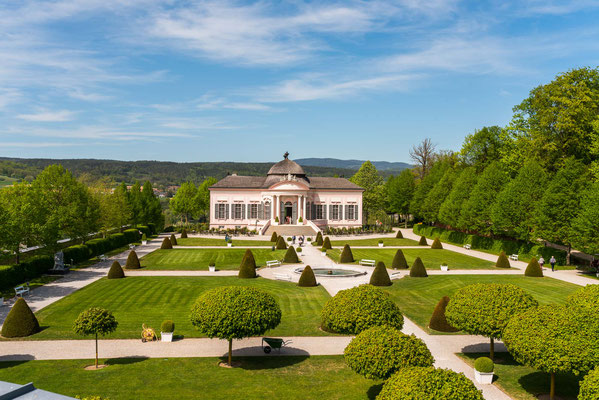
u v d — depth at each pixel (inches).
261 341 1053.2
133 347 1007.0
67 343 1027.9
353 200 3809.1
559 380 837.2
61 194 2128.4
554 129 2490.2
